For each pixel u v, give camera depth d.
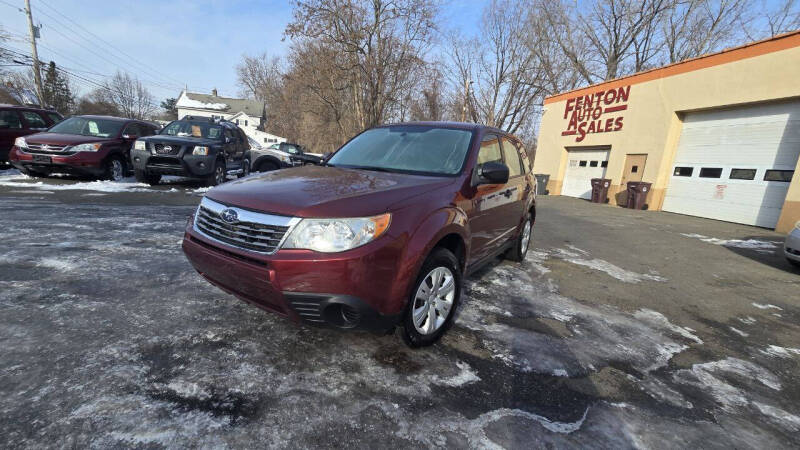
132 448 1.48
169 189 8.54
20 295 2.70
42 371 1.88
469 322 2.92
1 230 4.27
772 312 3.83
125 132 9.37
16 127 9.51
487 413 1.89
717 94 10.84
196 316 2.60
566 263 5.06
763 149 10.02
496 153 3.63
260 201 2.11
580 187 16.75
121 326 2.39
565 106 17.25
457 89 31.33
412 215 2.19
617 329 3.06
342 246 1.93
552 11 25.92
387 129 3.74
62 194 6.89
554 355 2.53
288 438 1.61
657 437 1.83
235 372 2.02
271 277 1.93
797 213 8.90
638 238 7.50
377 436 1.67
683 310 3.66
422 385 2.06
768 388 2.38
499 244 3.83
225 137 10.19
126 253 3.81
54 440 1.48
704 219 11.14
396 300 2.08
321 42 22.45
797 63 9.05
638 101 13.48
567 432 1.80
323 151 37.34
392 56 23.16
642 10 24.05
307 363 2.17
